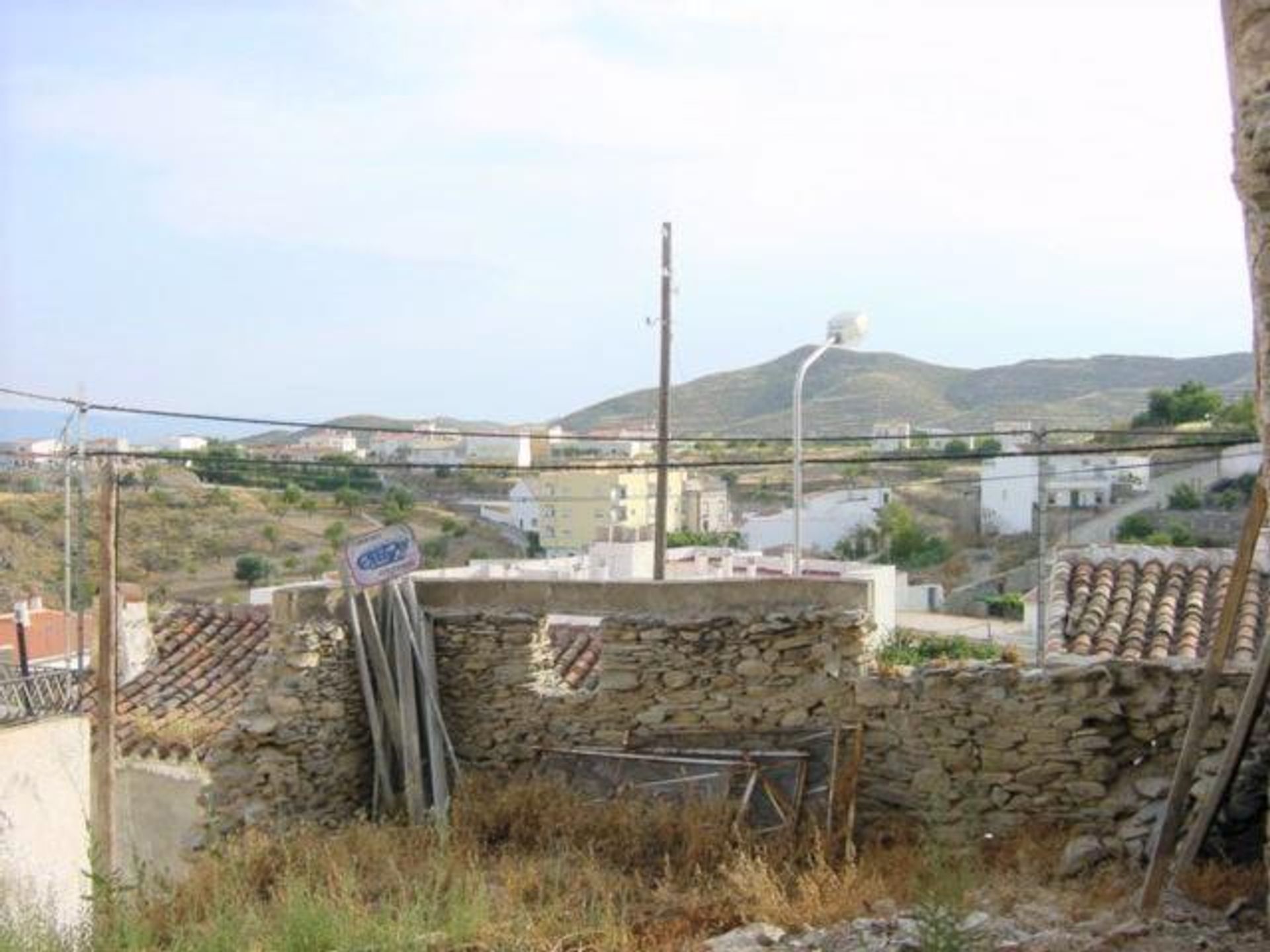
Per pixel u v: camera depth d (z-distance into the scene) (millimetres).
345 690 12102
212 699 15703
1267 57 6082
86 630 23094
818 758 10914
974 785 10289
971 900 8102
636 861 10062
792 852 9844
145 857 14680
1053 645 12109
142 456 14352
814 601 11281
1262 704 8055
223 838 11094
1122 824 9594
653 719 11641
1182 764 8031
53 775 12883
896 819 10625
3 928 8531
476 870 9422
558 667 15289
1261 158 6070
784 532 41750
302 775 11617
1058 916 7797
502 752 12172
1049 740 10008
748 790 10781
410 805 11734
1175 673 9742
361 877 9695
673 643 11602
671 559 30203
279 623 11828
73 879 12883
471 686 12312
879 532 38906
